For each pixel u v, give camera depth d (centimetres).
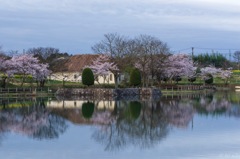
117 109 4844
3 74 7994
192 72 9406
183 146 2525
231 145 2534
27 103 5684
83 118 3997
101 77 9038
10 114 4306
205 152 2342
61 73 9638
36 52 11669
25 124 3562
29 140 2759
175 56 8794
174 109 4847
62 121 3781
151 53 8131
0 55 7575
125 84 8012
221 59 14650
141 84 8075
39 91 7225
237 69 14425
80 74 9288
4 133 3059
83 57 9900
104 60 8112
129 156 2267
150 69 8062
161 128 3316
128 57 8125
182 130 3188
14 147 2503
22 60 7331
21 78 8619
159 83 8644
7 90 6981
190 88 8981
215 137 2836
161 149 2444
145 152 2367
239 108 5012
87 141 2727
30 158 2205
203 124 3516
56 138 2838
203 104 5550
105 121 3775
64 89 7262
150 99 6544
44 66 7644
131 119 3909
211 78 10250
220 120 3788
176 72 8731
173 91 8569
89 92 7269
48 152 2356
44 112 4525
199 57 14088
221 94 8219
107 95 7212
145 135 2972
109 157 2239
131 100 6325
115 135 2983
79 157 2236
